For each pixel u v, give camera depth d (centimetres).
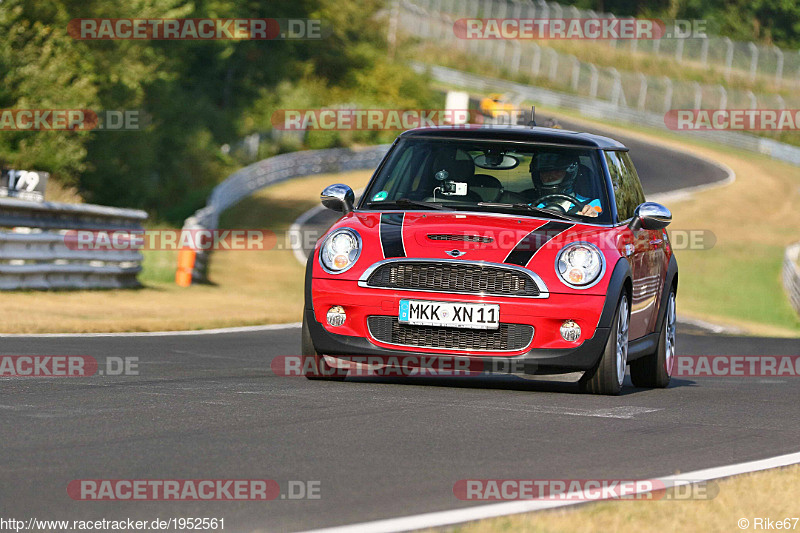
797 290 10156
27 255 5300
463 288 2641
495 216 2812
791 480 1814
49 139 9594
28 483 1570
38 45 10050
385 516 1449
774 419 2564
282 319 5272
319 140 18112
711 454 2023
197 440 1927
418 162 2994
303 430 2061
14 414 2142
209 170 14788
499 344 2644
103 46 10856
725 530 1468
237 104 18262
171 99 13962
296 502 1511
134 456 1775
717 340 5766
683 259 12381
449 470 1756
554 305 2620
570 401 2631
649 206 2970
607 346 2684
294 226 11981
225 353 3647
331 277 2711
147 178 11956
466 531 1366
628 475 1781
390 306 2659
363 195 2966
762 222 15400
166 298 6044
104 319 4716
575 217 2845
